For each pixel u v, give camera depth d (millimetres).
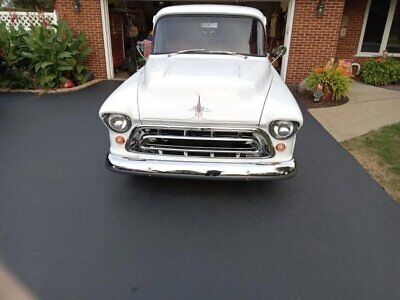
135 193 3520
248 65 3693
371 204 3350
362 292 2326
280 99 3061
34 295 2301
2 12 9102
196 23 4195
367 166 4141
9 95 7758
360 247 2760
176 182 3727
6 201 3373
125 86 3361
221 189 3594
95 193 3525
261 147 2936
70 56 8219
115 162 3080
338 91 6973
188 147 2986
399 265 2570
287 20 8250
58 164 4195
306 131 5391
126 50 11102
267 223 3062
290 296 2299
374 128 5484
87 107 6797
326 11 7977
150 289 2359
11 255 2652
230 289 2359
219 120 2832
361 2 9461
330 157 4406
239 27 4184
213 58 3922
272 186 3666
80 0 8602
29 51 8258
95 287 2371
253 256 2666
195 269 2537
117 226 3010
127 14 11023
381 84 9000
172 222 3066
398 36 9922
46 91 8039
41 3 17266
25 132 5340
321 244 2797
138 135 3004
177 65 3545
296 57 8477
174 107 2879
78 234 2900
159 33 4258
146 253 2691
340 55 10039
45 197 3453
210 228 2992
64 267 2541
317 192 3561
